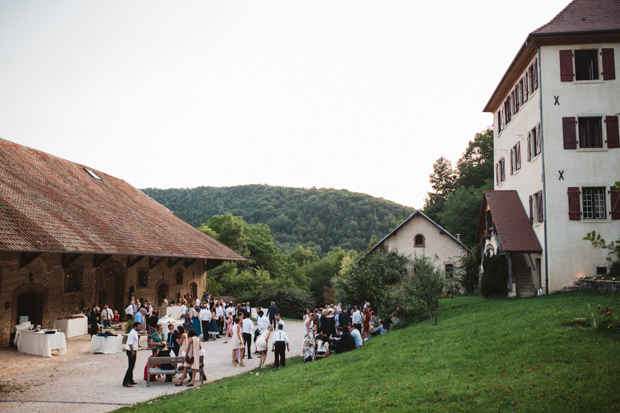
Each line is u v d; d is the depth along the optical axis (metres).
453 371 8.80
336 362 12.05
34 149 27.59
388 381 8.87
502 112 28.94
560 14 21.92
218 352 18.48
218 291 45.06
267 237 67.50
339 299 25.42
